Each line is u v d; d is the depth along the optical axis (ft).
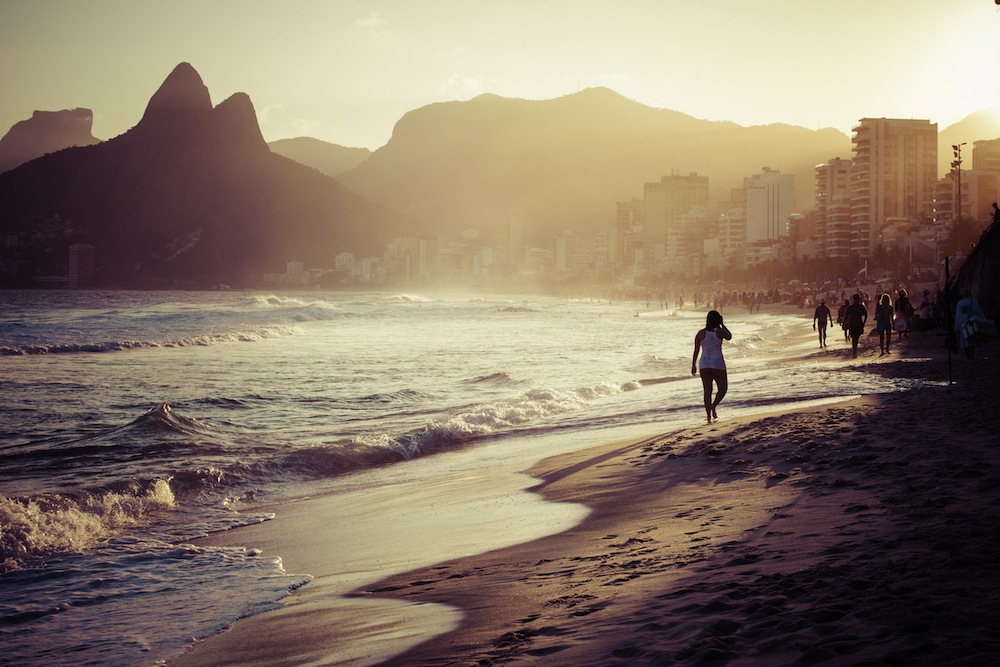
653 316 354.74
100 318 213.66
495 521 27.45
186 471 37.73
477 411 57.06
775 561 17.52
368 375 93.20
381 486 36.96
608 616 15.31
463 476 37.73
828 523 20.56
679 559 19.11
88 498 32.17
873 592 14.14
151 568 23.91
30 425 57.62
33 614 19.71
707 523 22.91
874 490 23.84
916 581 14.48
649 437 43.73
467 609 17.47
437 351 134.21
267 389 79.00
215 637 17.56
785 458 31.09
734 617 14.02
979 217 620.90
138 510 32.01
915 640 11.73
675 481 30.32
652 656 12.75
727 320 294.87
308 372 97.30
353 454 43.60
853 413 41.52
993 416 37.58
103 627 18.69
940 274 399.65
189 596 20.90
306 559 24.54
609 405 61.87
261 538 27.66
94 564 24.48
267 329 181.47
